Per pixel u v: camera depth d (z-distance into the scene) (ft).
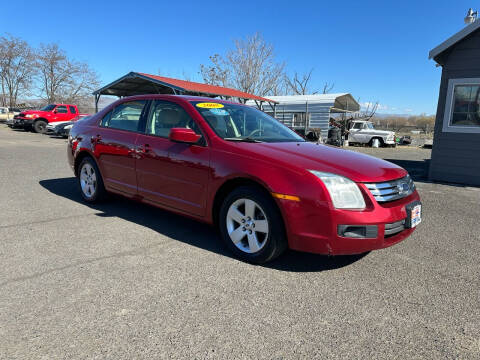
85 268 10.03
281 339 7.16
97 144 15.66
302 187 9.51
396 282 9.83
